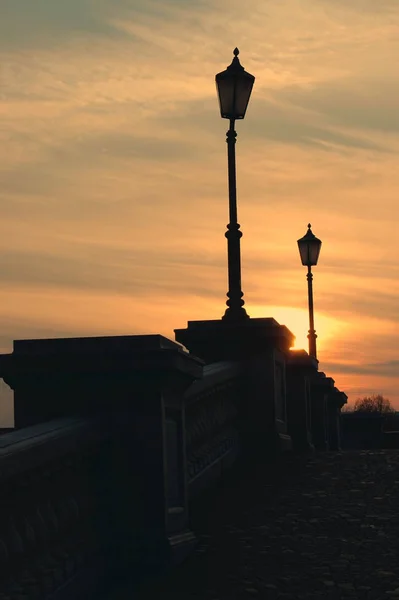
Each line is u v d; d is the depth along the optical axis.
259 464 14.77
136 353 9.36
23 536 7.59
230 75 16.12
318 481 13.23
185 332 15.82
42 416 9.55
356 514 11.31
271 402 15.45
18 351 9.57
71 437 8.51
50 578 7.98
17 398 9.61
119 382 9.50
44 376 9.54
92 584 8.87
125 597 8.83
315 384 22.16
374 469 13.82
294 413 17.94
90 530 9.04
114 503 9.51
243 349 15.66
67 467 8.62
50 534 8.07
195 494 12.51
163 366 9.33
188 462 12.52
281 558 9.74
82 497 8.88
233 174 16.11
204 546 10.20
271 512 11.60
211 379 13.55
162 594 8.83
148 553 9.43
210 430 13.68
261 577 9.18
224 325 15.69
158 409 9.51
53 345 9.52
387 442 31.67
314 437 22.36
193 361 10.20
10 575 7.39
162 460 9.48
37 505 7.97
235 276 15.80
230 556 9.84
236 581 9.08
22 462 7.49
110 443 9.52
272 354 15.57
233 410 15.02
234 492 12.86
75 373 9.50
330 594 8.65
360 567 9.38
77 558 8.60
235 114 16.19
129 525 9.50
